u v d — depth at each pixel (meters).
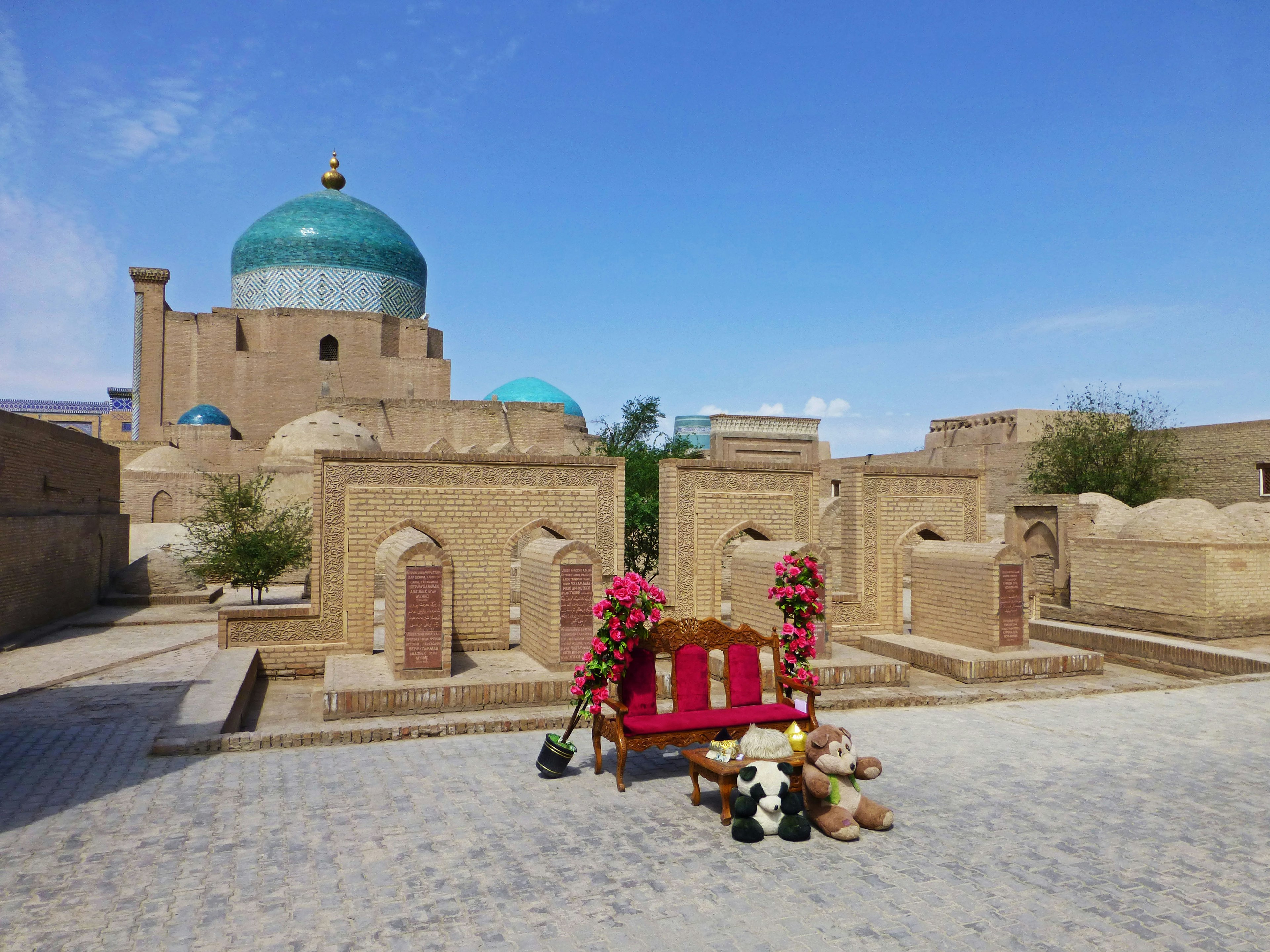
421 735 7.53
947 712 8.64
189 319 32.91
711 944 3.79
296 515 20.86
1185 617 13.87
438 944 3.78
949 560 11.95
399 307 36.84
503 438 33.81
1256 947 3.82
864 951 3.74
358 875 4.52
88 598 18.12
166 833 5.09
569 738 7.60
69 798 5.71
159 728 7.63
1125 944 3.83
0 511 13.81
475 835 5.13
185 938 3.83
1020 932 3.93
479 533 11.47
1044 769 6.55
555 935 3.88
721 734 6.40
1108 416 26.11
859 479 13.31
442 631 9.21
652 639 6.62
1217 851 4.93
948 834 5.17
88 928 3.91
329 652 10.96
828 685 9.91
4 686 9.91
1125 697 9.42
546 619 9.96
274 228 35.38
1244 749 7.14
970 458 30.41
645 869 4.64
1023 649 11.25
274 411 33.34
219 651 10.77
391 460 11.18
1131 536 15.55
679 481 12.31
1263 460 21.73
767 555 11.05
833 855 4.84
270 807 5.58
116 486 21.64
